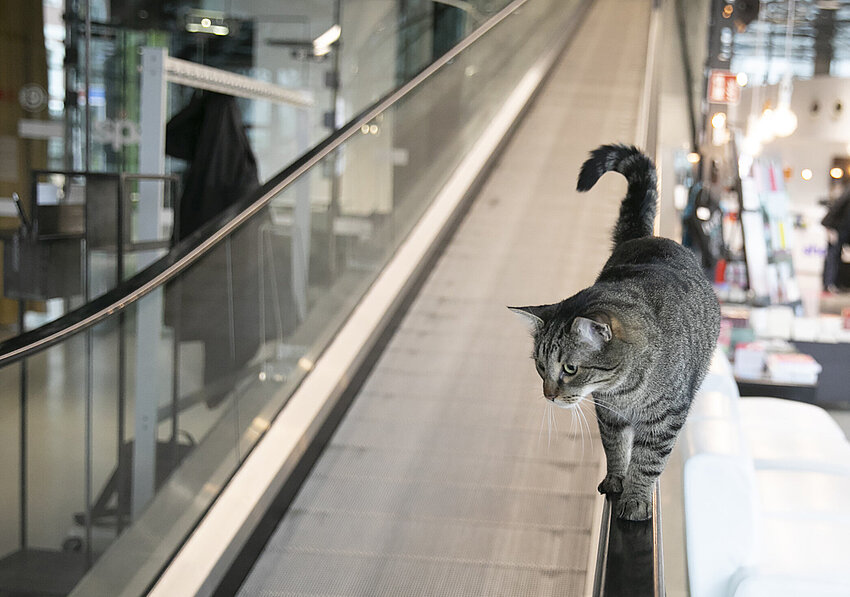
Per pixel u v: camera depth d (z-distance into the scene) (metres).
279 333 4.61
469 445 4.28
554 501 3.81
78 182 6.96
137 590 3.43
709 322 2.60
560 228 6.87
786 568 3.49
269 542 3.59
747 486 3.50
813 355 8.60
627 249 2.83
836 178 12.66
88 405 3.30
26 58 9.12
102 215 5.00
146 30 8.96
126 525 3.57
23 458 3.01
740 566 3.54
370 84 10.80
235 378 4.16
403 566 3.40
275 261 4.57
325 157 4.96
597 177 3.04
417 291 5.95
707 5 10.48
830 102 11.68
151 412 3.72
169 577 3.31
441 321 5.60
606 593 1.98
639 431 2.43
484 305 5.81
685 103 10.28
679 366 2.36
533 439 4.32
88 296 5.03
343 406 4.57
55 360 3.09
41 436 3.07
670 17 10.47
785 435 5.26
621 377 2.35
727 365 4.92
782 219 9.96
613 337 2.32
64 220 5.28
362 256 5.67
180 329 3.80
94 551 3.38
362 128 5.56
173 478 3.81
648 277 2.51
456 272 6.24
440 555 3.47
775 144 12.51
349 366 4.80
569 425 4.45
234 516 3.54
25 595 3.07
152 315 3.62
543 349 2.47
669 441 2.41
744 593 3.33
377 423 4.49
